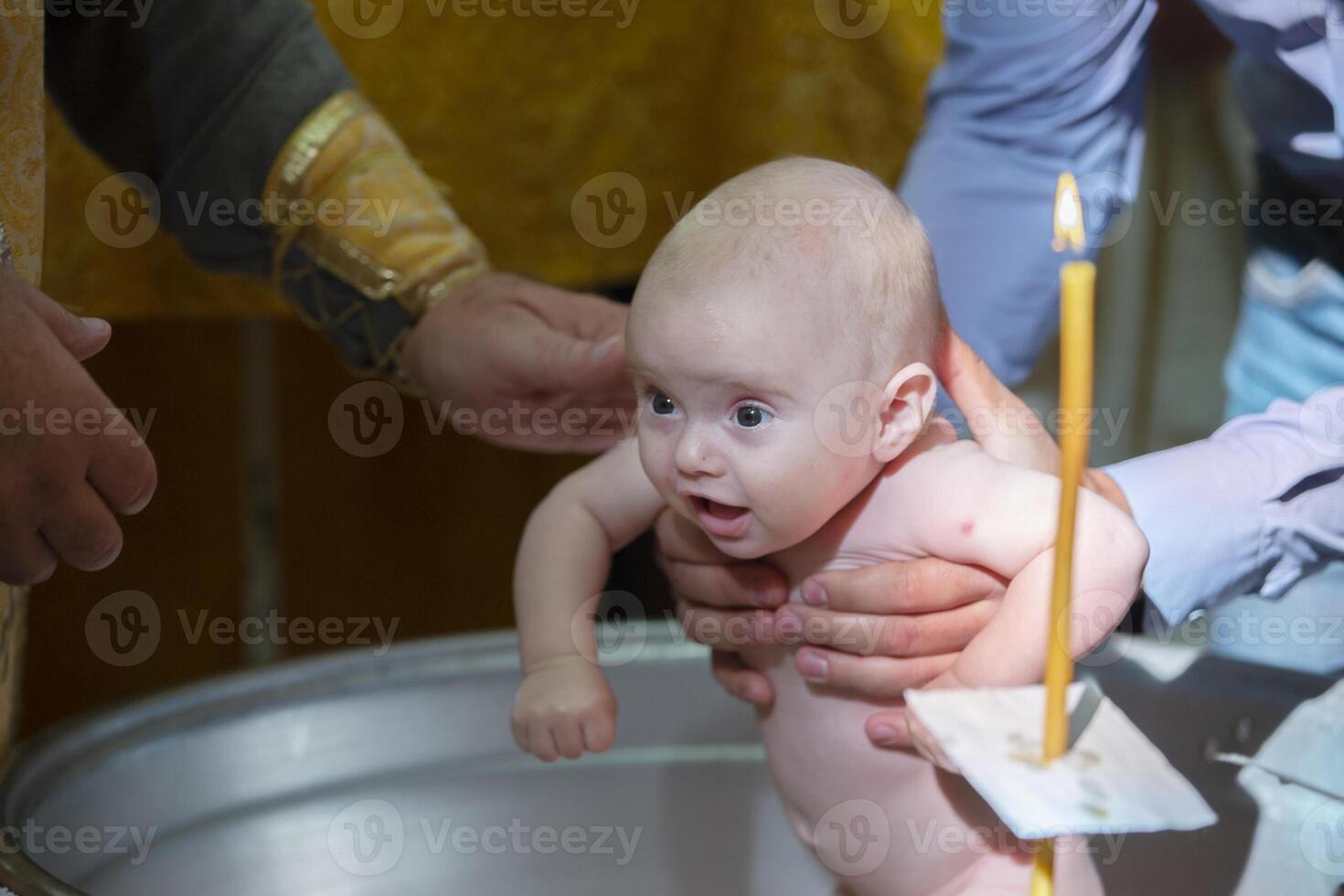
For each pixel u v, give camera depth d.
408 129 1.36
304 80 0.96
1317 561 0.86
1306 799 0.79
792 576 0.77
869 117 1.40
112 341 1.63
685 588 0.77
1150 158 1.88
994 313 1.11
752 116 1.43
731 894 0.83
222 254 1.02
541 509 0.81
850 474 0.69
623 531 0.81
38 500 0.59
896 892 0.77
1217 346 1.94
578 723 0.73
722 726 0.97
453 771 0.93
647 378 0.68
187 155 0.97
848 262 0.68
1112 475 0.85
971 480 0.71
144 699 0.85
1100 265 1.92
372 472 1.75
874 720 0.73
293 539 1.75
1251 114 1.03
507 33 1.37
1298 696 0.83
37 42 0.70
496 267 1.42
